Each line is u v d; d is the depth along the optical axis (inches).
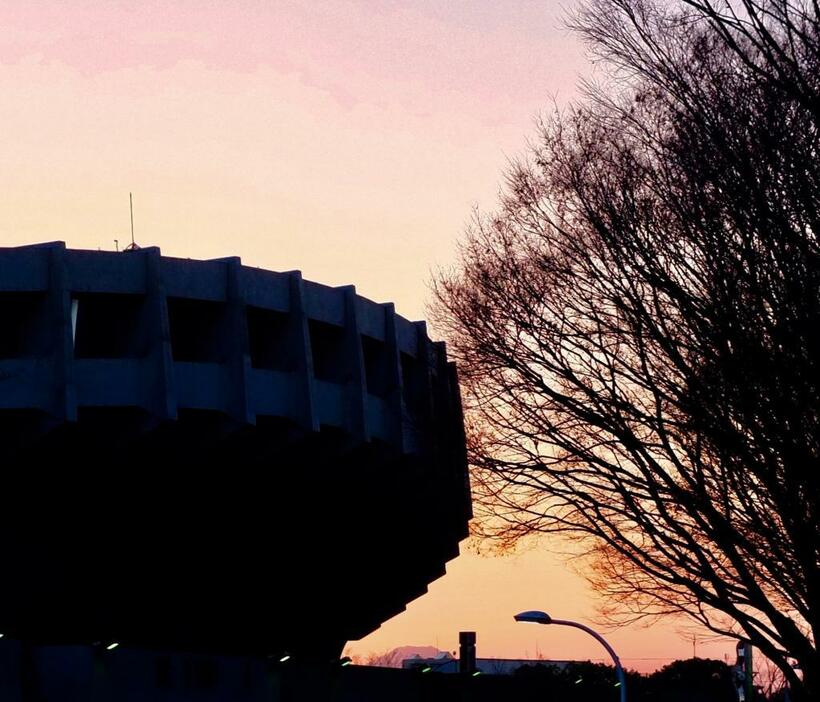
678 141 1003.3
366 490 2461.9
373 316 2340.1
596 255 1107.9
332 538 2586.1
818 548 1025.5
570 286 1138.0
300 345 2155.5
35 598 2181.3
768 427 970.7
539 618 1562.5
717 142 932.0
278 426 2167.8
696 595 1104.2
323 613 2770.7
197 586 2415.1
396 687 2374.5
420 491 2484.0
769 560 1071.6
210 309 2100.1
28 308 1974.7
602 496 1152.8
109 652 1834.4
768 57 833.5
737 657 2122.3
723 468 1089.4
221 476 2228.1
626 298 1101.1
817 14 844.6
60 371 1926.7
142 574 2308.1
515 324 1172.5
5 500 2097.7
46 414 1932.8
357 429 2239.2
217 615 2491.4
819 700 1070.4
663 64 965.8
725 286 975.0
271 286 2145.7
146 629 2368.4
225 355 2079.2
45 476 2084.2
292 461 2257.6
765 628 1093.8
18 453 2003.0
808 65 869.2
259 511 2363.4
